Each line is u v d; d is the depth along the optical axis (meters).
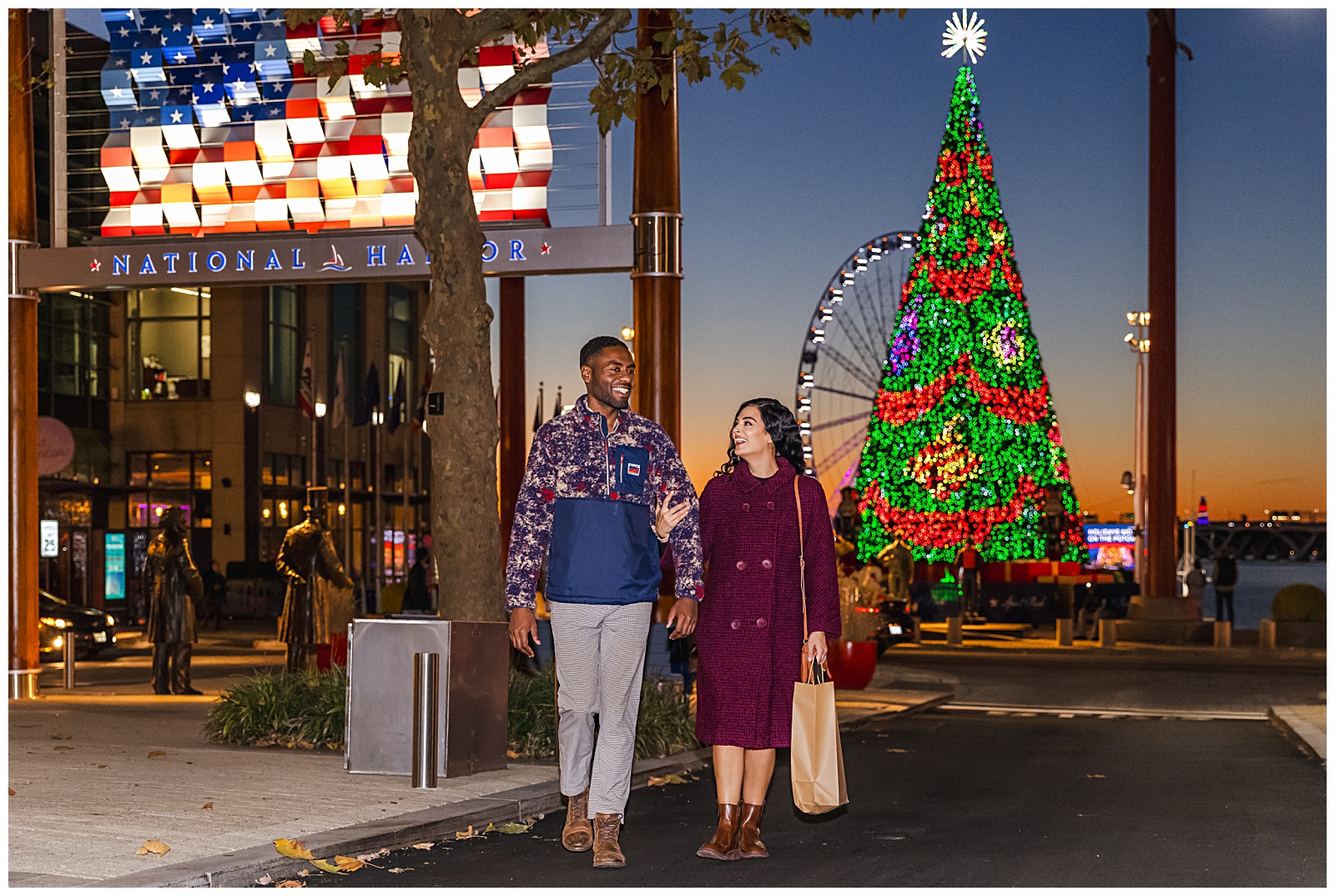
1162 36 33.06
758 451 7.17
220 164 14.40
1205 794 9.30
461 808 7.87
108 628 24.98
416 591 28.66
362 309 53.00
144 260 14.08
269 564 42.97
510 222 13.36
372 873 6.61
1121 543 59.97
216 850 6.62
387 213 14.14
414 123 10.66
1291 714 14.49
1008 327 51.62
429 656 8.67
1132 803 8.91
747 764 7.09
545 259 13.19
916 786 9.71
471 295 10.70
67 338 42.97
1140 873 6.58
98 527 40.91
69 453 16.12
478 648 9.23
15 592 15.48
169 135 14.57
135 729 11.95
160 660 16.27
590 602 6.84
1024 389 51.75
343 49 12.29
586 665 6.92
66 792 8.35
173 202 14.50
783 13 11.39
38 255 14.51
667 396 13.95
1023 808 8.70
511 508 20.91
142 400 45.47
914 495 51.84
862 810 8.59
